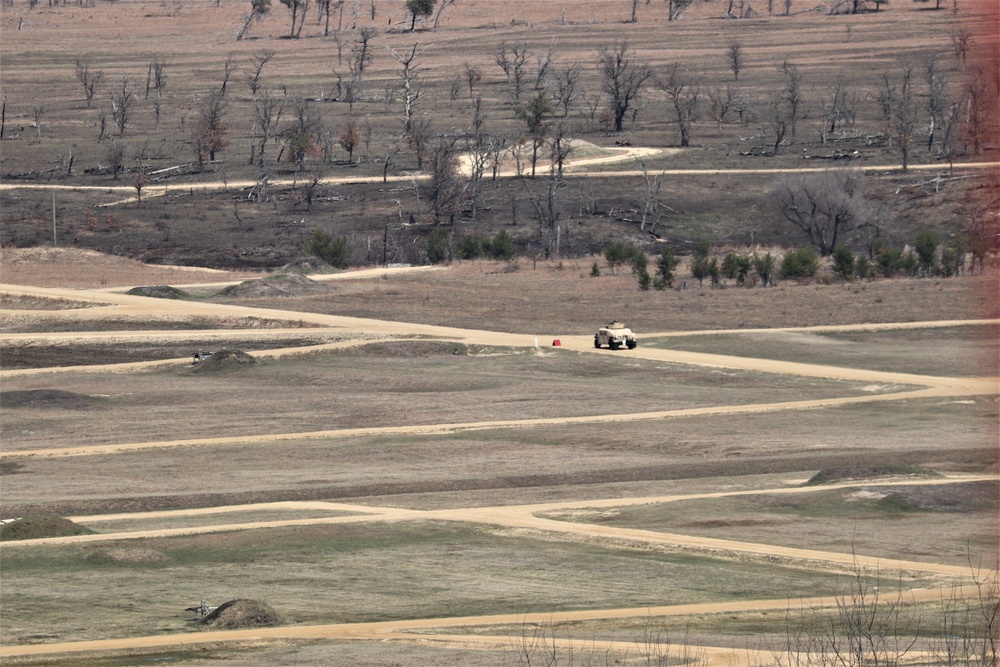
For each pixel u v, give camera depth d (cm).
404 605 14162
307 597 14562
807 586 14838
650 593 14650
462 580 15325
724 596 14500
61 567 15988
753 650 11575
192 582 15300
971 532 17388
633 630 12850
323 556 16550
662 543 16975
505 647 11962
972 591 14275
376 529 17950
